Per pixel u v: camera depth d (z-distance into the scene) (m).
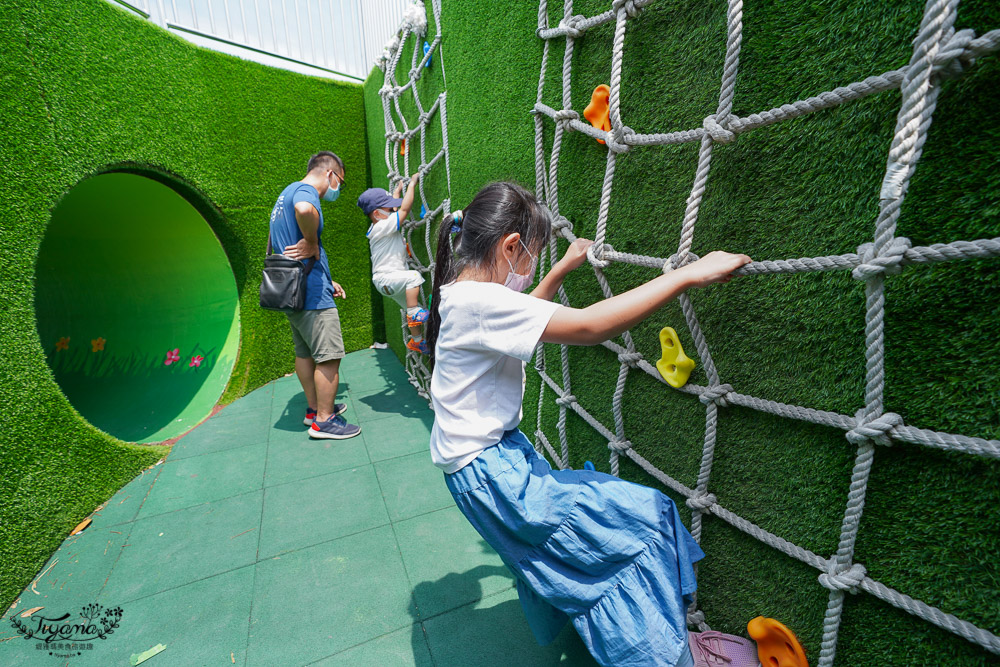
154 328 3.96
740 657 1.12
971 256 0.65
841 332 0.87
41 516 1.96
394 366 4.29
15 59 2.00
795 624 1.04
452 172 2.57
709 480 1.20
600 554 1.00
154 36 2.89
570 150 1.59
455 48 2.35
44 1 2.16
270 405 3.49
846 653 0.93
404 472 2.54
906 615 0.83
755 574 1.13
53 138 2.16
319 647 1.54
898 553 0.83
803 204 0.90
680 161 1.15
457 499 1.07
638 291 0.90
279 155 3.90
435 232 3.03
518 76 1.83
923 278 0.74
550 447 2.06
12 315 1.93
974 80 0.67
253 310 3.80
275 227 2.74
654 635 0.96
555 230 1.64
